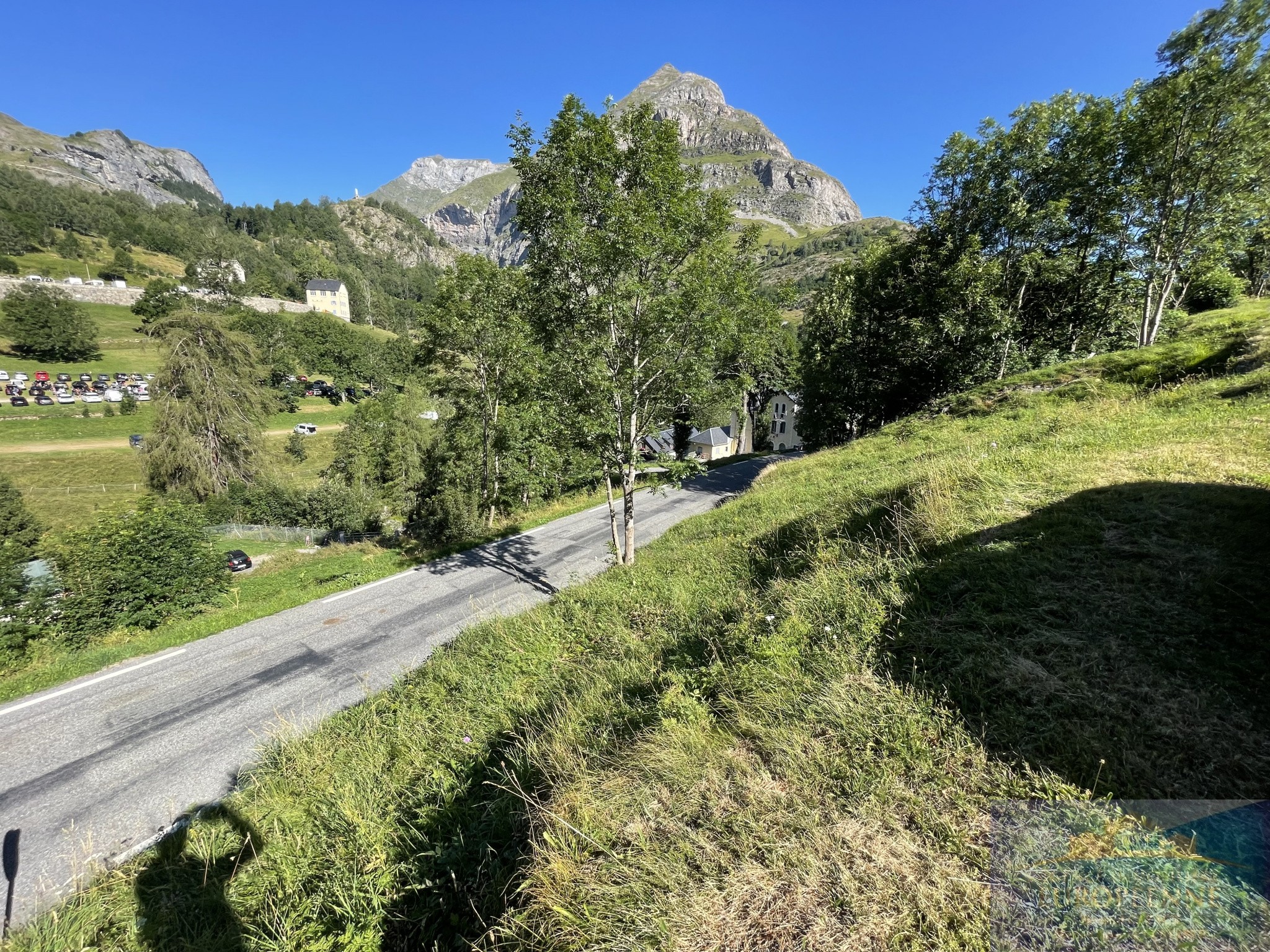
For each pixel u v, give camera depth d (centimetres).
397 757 492
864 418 2320
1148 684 259
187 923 374
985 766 241
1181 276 1845
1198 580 328
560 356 1002
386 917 302
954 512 507
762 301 1094
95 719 814
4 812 638
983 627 332
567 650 623
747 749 293
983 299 1653
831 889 206
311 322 8175
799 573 575
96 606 1090
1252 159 1343
